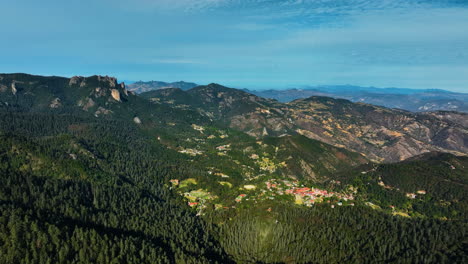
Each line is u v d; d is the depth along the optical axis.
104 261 185.12
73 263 177.38
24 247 178.62
